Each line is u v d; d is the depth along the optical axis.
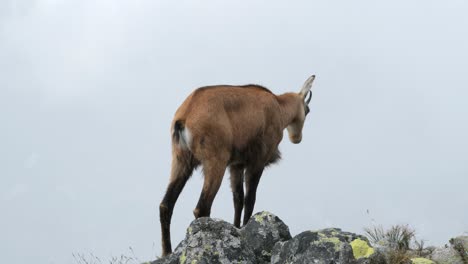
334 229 19.56
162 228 23.73
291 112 31.03
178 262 20.00
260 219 21.53
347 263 18.22
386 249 19.53
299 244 19.06
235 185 27.03
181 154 24.30
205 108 24.31
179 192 24.33
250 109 26.20
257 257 20.72
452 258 19.81
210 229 19.78
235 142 25.31
